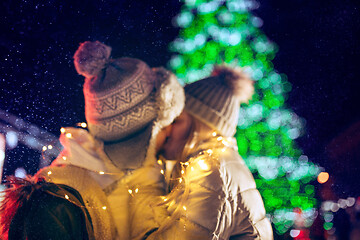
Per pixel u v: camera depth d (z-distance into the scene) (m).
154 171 2.32
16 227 2.02
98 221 2.14
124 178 2.22
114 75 2.20
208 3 6.56
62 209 2.05
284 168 6.67
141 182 2.28
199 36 6.50
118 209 2.21
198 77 6.34
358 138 6.01
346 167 6.05
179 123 2.39
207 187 2.28
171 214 2.29
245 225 2.39
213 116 2.46
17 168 4.84
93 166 2.19
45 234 1.99
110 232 2.16
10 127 4.99
